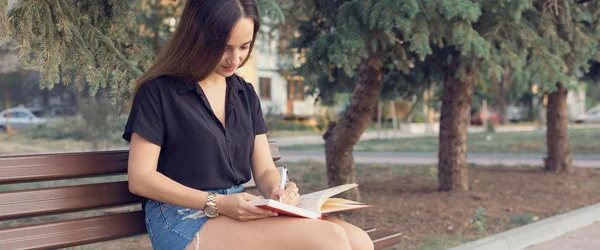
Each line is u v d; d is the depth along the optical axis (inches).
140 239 224.4
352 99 263.7
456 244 208.7
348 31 206.5
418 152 680.4
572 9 260.2
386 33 208.2
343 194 269.1
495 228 235.8
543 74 232.8
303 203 105.6
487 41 229.0
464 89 312.7
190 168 102.9
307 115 1444.4
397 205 286.8
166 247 100.3
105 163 112.6
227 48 102.2
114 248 209.0
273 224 95.0
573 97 1982.0
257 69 1296.8
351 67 216.8
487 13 238.2
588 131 1087.6
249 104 114.6
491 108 1790.1
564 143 417.7
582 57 268.4
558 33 266.1
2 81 1013.8
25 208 102.1
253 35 105.3
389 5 200.5
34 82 1053.8
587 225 245.4
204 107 104.1
